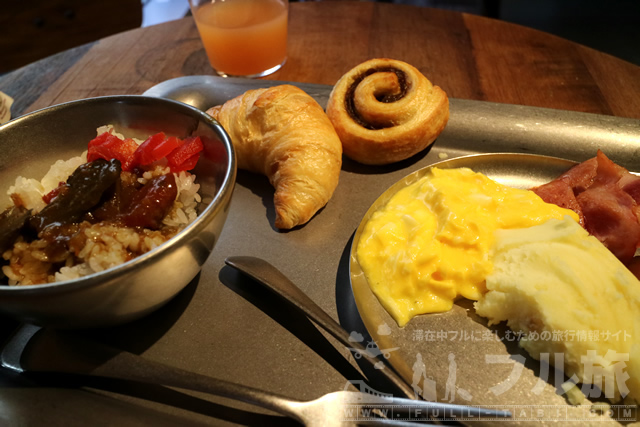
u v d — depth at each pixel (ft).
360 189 4.74
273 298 3.63
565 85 6.02
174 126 3.86
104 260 2.84
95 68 6.68
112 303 2.66
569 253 3.39
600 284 3.21
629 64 6.30
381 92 5.08
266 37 6.07
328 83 6.25
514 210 3.86
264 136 4.57
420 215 3.95
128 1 11.05
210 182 3.83
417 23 7.52
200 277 3.78
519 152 5.05
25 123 3.56
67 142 3.85
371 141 4.66
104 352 2.99
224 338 3.34
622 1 12.09
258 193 4.72
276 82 5.84
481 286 3.60
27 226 3.12
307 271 3.88
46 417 2.68
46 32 10.54
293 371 3.14
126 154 3.63
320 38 7.23
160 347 3.28
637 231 3.70
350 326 3.45
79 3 10.51
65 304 2.49
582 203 4.09
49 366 2.97
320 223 4.37
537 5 12.57
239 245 4.12
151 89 5.73
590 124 5.09
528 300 3.21
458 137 5.21
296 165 4.27
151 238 3.10
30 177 3.71
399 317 3.48
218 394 2.73
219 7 6.05
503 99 5.86
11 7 9.99
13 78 6.45
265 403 2.70
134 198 3.33
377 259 3.81
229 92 5.69
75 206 3.10
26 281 2.91
